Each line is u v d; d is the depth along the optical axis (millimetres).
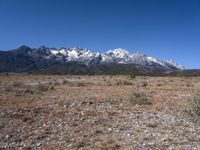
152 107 25328
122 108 24656
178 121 20375
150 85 52562
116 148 14828
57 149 14906
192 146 15109
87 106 25297
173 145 15289
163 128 18578
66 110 23438
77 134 17391
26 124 19703
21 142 16219
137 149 14656
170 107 25344
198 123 19656
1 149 14992
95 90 41500
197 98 21391
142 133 17547
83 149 14797
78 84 51406
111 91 39750
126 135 17141
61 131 18062
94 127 18875
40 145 15625
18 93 36406
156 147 14945
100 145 15312
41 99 30000
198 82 65625
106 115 22031
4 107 24578
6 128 18781
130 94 33094
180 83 59969
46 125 19391
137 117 21484
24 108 24078
